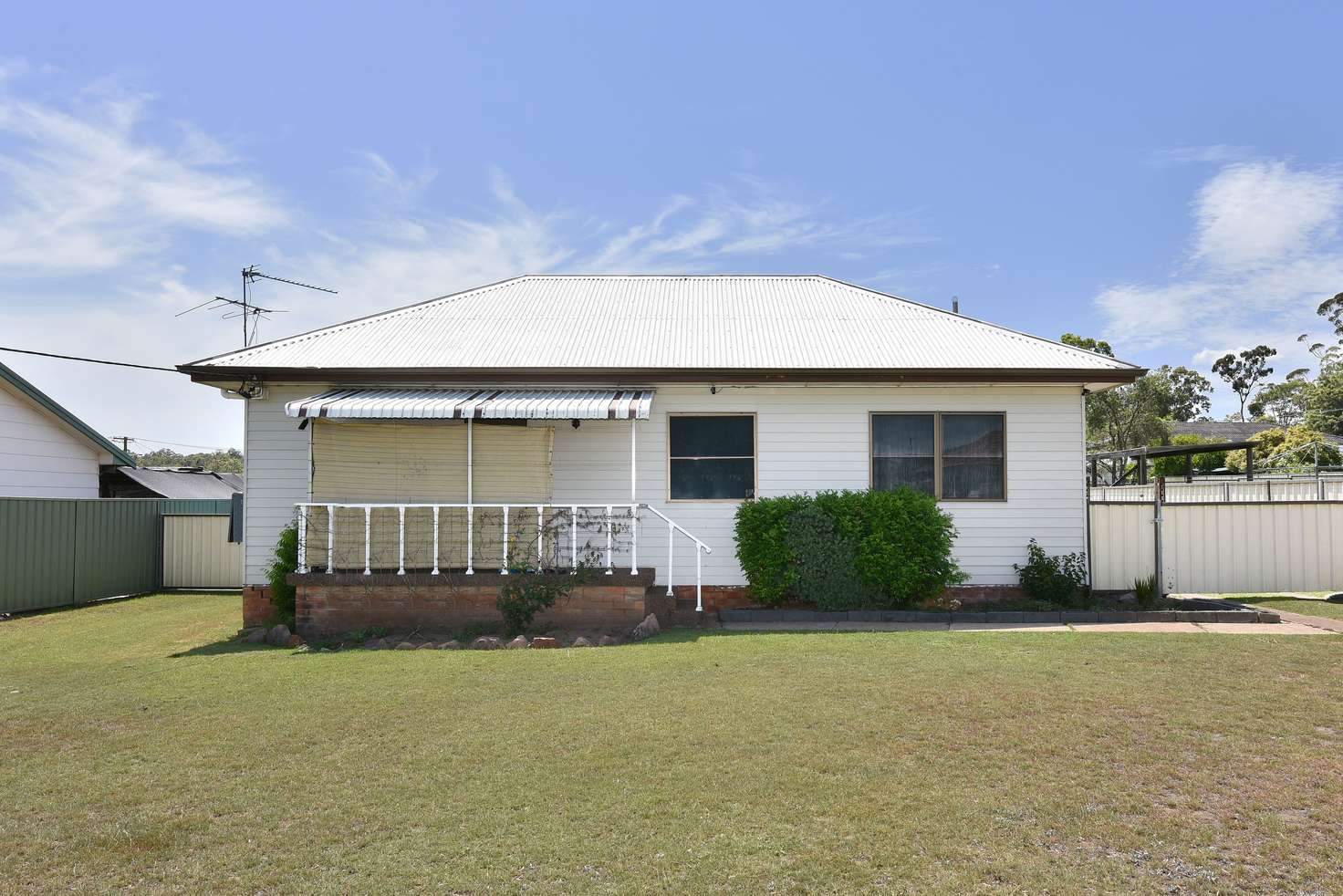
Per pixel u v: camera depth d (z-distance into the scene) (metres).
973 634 11.42
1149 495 19.39
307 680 9.62
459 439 13.91
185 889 4.79
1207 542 15.38
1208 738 6.74
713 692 8.52
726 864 4.91
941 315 16.28
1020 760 6.38
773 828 5.35
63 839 5.45
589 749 6.86
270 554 14.23
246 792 6.15
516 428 14.04
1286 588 15.36
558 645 11.58
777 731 7.18
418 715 7.96
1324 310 60.72
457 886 4.74
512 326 15.77
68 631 14.82
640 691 8.65
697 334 15.34
